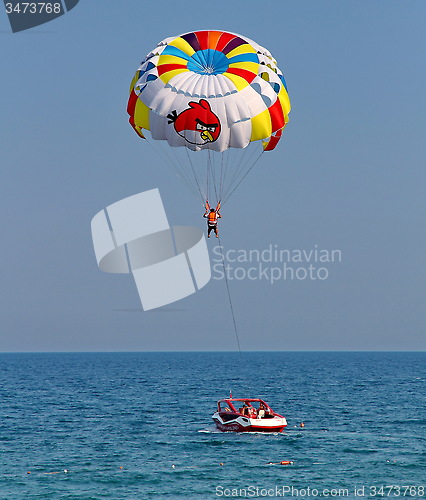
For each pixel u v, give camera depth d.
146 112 54.56
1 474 53.41
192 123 52.59
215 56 54.56
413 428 76.69
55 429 76.00
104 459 58.72
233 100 52.34
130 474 53.53
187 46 54.75
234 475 53.31
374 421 82.25
